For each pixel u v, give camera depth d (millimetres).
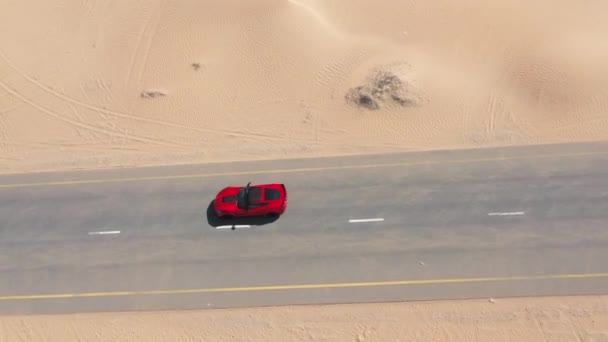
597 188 24516
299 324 21938
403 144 27359
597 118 27172
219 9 35000
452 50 31938
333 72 30859
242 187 25891
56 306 23625
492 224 23953
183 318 22672
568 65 29484
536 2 35250
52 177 28469
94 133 30016
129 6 36531
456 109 28328
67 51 34531
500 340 20641
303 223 25078
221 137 28891
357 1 36625
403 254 23500
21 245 26078
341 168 26781
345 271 23281
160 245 25266
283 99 30141
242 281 23531
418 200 25156
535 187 24906
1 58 34344
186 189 27062
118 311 23188
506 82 29594
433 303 21906
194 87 31391
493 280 22234
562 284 21828
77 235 26156
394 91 28812
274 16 33812
